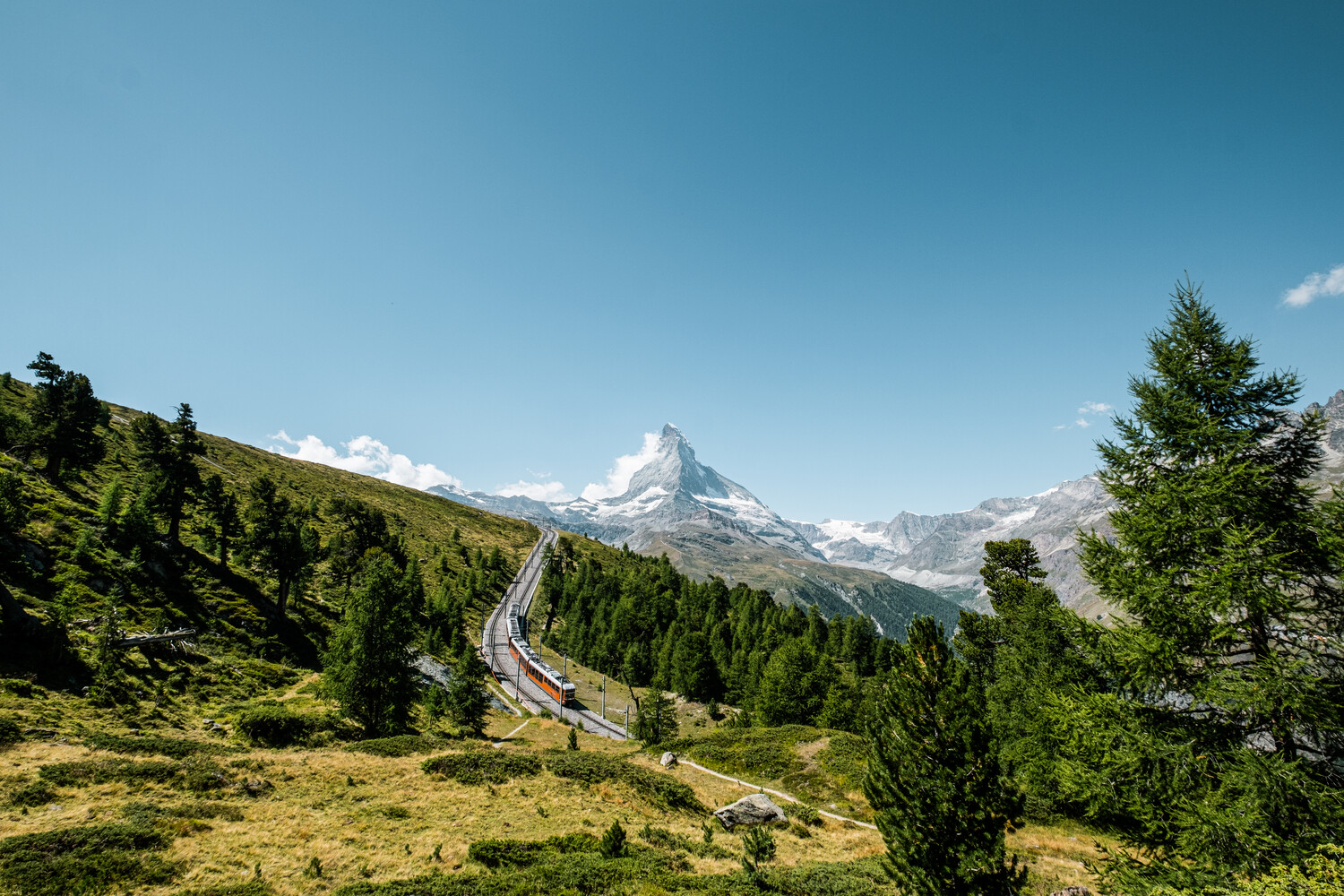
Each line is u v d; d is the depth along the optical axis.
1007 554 53.00
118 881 17.72
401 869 21.22
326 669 46.69
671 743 53.31
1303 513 14.87
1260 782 14.02
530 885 19.02
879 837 32.19
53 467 71.38
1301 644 14.75
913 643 19.53
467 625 126.56
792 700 76.81
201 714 43.19
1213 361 16.66
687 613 144.50
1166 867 15.28
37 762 26.80
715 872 23.67
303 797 28.14
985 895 16.42
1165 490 16.62
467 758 35.59
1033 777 33.22
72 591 48.84
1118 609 17.81
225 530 76.69
